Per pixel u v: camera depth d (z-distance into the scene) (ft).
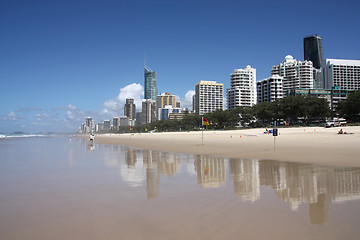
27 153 107.34
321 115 333.83
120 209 26.76
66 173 52.44
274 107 350.84
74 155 95.61
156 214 24.81
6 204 29.68
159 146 140.67
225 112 450.30
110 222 22.97
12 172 54.54
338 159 59.82
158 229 20.95
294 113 329.52
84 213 25.79
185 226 21.43
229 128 425.28
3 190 37.06
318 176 41.81
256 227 20.89
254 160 65.57
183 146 131.03
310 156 67.26
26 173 52.95
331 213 24.04
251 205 26.99
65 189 37.29
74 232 20.88
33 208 27.94
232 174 46.32
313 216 23.30
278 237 18.93
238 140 154.51
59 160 77.87
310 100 335.88
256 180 40.27
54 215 25.40
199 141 175.63
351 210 24.79
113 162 70.85
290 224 21.40
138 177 46.11
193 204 27.89
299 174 44.04
